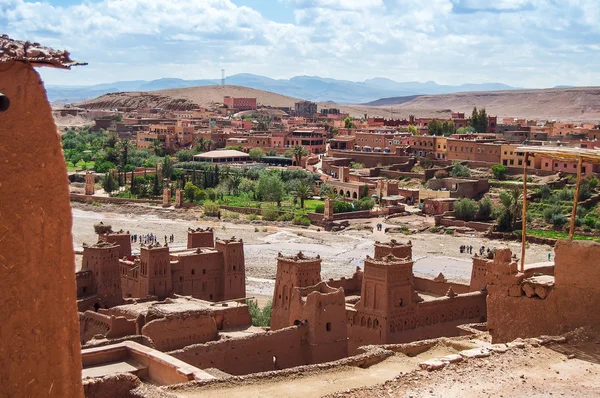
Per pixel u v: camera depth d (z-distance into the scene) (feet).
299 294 172.96
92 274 208.54
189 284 237.45
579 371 76.64
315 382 101.14
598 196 508.12
